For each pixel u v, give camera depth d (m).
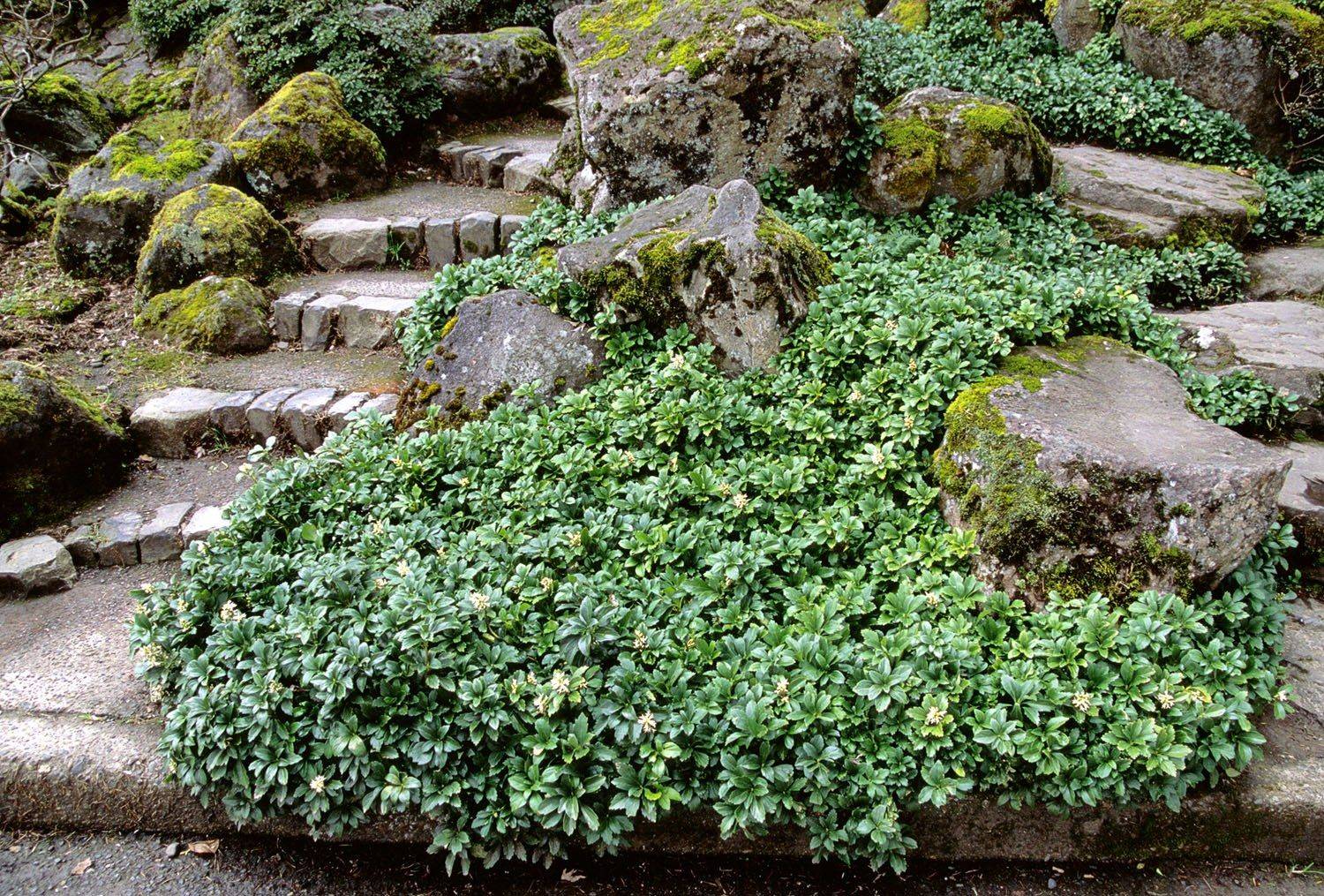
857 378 3.71
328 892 2.68
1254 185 6.36
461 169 7.58
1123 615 2.77
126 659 3.34
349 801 2.68
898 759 2.47
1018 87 7.12
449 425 4.07
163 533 3.91
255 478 3.64
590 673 2.64
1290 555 3.60
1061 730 2.52
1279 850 2.67
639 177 5.25
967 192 5.51
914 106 5.67
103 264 5.95
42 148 8.02
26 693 3.15
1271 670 2.86
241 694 2.66
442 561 3.05
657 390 3.73
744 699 2.57
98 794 2.86
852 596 2.85
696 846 2.71
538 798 2.46
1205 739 2.54
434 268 6.04
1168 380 3.55
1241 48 6.73
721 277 3.81
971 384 3.43
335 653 2.69
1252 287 5.76
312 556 3.13
